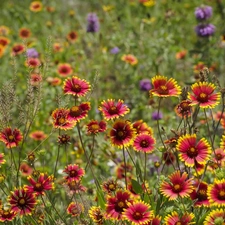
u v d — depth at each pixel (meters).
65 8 12.87
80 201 4.91
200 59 8.30
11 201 4.01
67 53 9.21
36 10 11.01
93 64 9.25
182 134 4.24
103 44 10.02
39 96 4.66
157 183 4.27
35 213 4.36
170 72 9.05
